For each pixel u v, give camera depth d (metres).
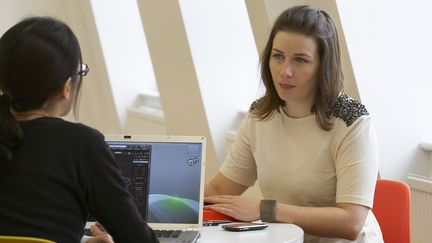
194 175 2.14
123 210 1.55
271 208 2.19
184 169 2.14
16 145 1.52
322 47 2.22
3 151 1.50
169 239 1.94
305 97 2.29
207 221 2.21
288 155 2.34
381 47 3.34
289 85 2.23
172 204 2.12
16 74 1.53
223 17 4.62
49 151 1.53
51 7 6.64
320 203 2.32
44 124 1.55
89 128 1.59
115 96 6.27
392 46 3.36
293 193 2.33
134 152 2.16
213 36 4.59
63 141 1.54
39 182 1.50
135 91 6.33
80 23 6.53
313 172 2.29
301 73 2.21
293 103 2.31
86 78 6.68
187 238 1.95
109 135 2.18
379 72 3.34
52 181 1.51
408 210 2.49
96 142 1.56
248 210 2.20
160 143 2.16
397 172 3.43
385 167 3.40
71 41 1.60
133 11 6.30
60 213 1.51
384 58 3.35
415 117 3.45
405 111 3.42
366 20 3.30
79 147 1.54
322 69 2.23
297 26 2.21
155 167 2.15
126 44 6.28
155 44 5.04
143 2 5.07
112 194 1.54
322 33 2.21
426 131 3.48
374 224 2.36
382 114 3.36
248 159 2.52
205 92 4.57
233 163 2.54
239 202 2.23
